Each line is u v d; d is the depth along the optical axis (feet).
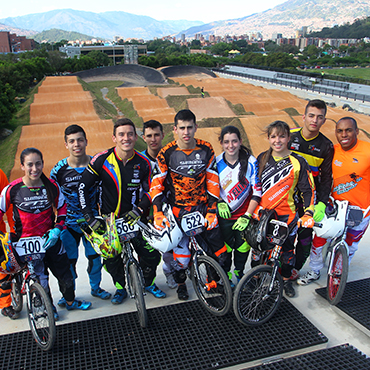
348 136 12.77
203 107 150.30
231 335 11.01
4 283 12.32
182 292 13.42
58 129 109.50
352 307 12.61
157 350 10.42
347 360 10.10
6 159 93.50
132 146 11.53
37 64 264.52
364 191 13.14
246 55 432.66
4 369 9.87
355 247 14.05
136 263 11.90
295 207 12.87
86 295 14.05
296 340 10.79
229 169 12.70
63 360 10.12
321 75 270.67
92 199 12.57
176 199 11.94
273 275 11.44
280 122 11.89
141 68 278.67
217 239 12.40
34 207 11.32
